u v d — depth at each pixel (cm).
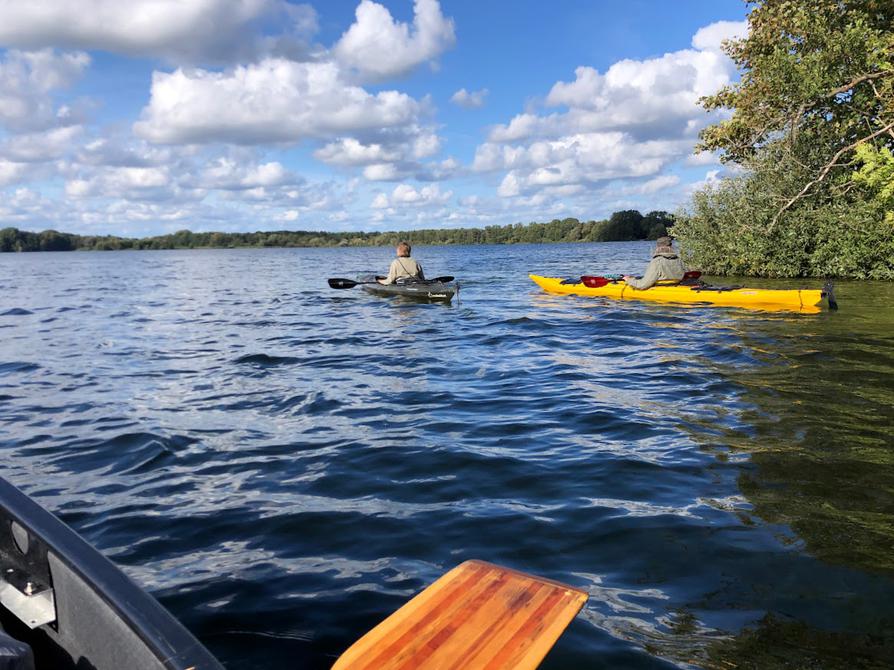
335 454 436
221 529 324
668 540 299
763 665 208
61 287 2334
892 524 305
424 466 409
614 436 456
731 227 1791
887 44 1385
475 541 306
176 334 1039
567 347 814
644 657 214
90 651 158
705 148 1753
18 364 802
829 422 459
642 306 1161
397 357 785
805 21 1469
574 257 3694
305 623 240
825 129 1642
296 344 902
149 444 466
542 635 185
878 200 1452
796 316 978
